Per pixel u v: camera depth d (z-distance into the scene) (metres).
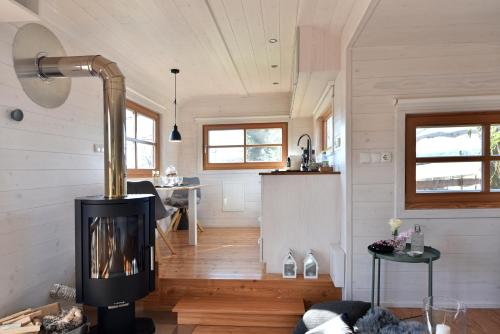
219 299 2.70
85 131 2.82
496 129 2.63
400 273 2.66
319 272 2.91
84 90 2.80
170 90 4.77
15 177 2.07
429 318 1.43
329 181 2.91
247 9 2.44
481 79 2.61
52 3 2.26
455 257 2.64
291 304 2.60
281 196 2.93
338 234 2.90
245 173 5.39
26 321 1.89
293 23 2.71
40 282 2.28
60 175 2.50
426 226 2.65
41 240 2.29
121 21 2.58
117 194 2.26
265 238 2.94
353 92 2.66
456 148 2.65
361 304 2.24
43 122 2.31
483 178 2.64
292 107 4.50
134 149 4.12
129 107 3.96
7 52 2.01
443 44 2.60
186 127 5.50
